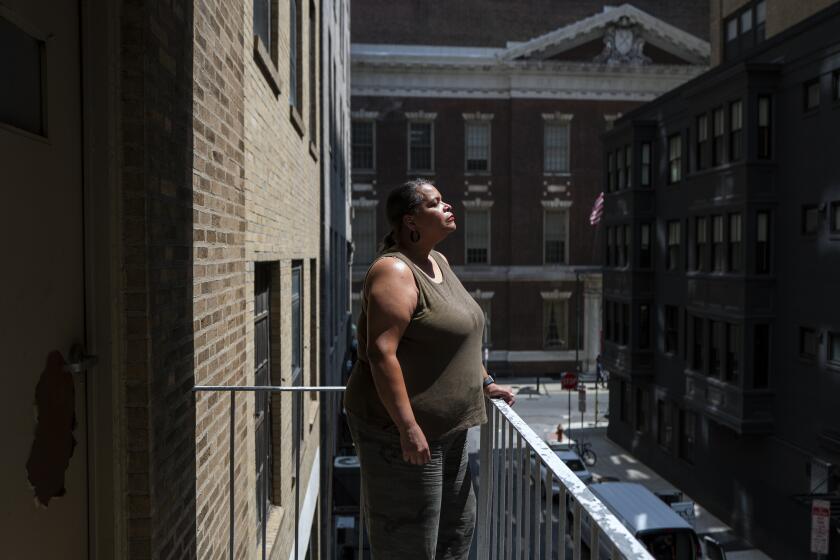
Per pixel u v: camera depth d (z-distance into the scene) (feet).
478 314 8.84
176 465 10.12
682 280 81.51
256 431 18.12
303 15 29.89
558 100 139.85
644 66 140.15
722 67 69.56
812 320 59.57
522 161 139.64
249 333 16.31
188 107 11.09
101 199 8.53
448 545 9.48
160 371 9.37
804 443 60.39
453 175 139.54
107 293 8.55
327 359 42.42
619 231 98.17
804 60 59.93
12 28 6.70
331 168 50.39
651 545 46.98
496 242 140.56
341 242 71.56
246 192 16.03
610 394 105.91
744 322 65.21
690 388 77.61
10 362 6.48
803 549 59.31
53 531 7.34
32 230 6.96
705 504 76.95
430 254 9.21
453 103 139.03
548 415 118.52
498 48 143.02
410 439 7.57
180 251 10.52
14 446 6.54
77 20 8.16
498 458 9.76
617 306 98.53
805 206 60.80
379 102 138.00
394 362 7.68
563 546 6.47
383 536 8.52
